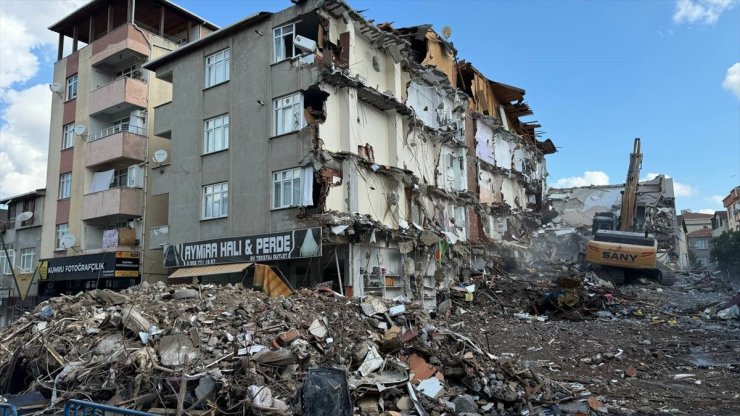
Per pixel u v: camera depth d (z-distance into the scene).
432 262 24.75
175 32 33.91
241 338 9.59
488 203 33.94
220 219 22.36
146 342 9.76
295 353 8.88
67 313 12.17
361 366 9.04
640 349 13.70
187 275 22.00
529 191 43.81
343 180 20.47
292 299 12.57
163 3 30.25
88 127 30.70
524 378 9.47
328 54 20.14
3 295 35.12
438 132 28.00
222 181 22.58
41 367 10.16
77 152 31.25
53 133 33.31
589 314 20.91
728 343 14.38
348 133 20.69
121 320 10.59
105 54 29.98
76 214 30.47
